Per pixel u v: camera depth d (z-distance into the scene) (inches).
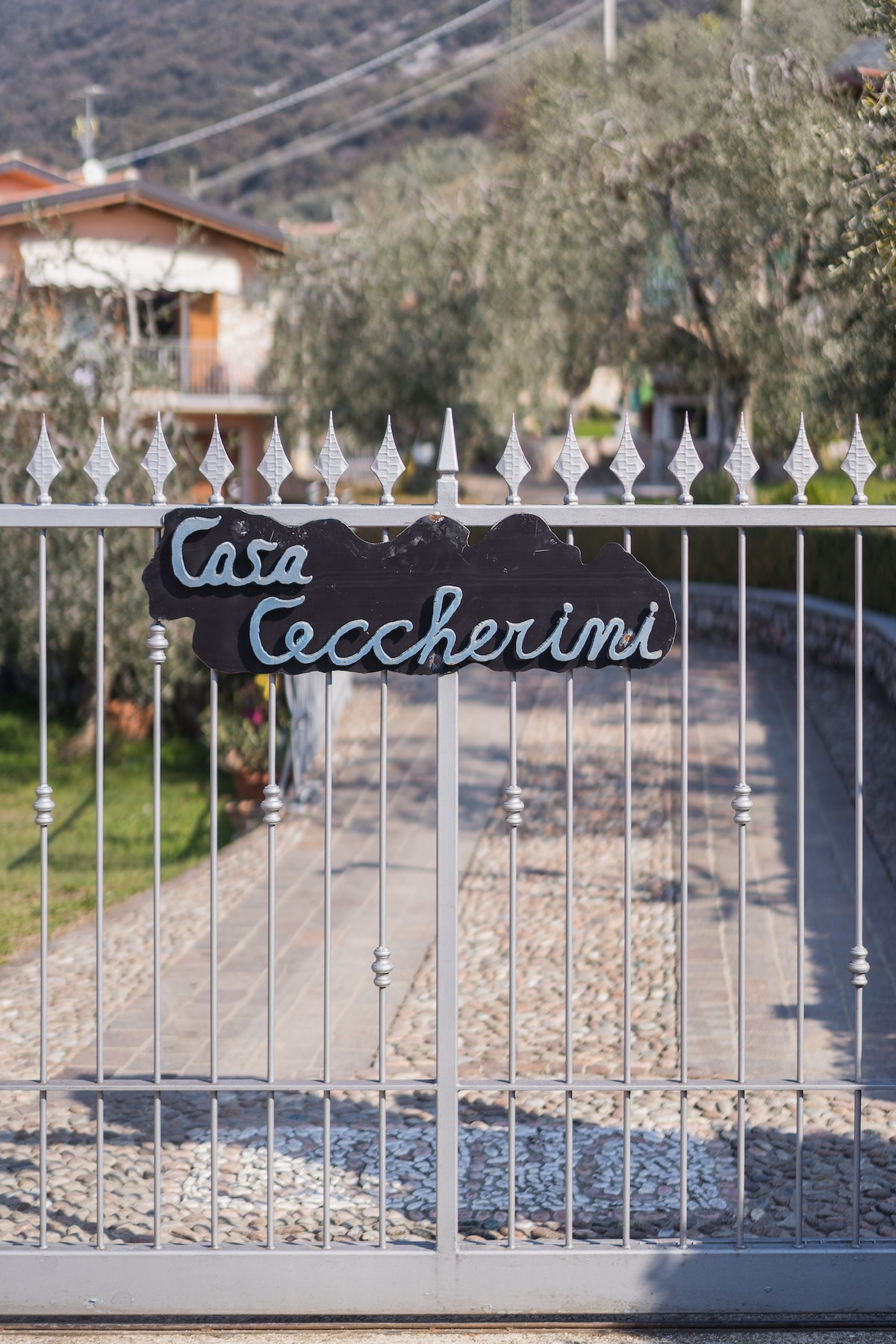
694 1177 190.1
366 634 158.2
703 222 713.6
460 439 1013.8
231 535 157.5
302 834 402.6
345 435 1053.8
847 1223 173.8
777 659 649.6
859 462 158.2
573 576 158.2
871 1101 213.8
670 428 1513.3
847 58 602.2
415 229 1010.7
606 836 381.4
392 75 3698.3
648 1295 162.1
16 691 701.9
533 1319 161.8
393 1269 161.6
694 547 793.6
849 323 413.7
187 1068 233.6
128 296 579.5
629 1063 163.0
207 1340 157.8
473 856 368.2
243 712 518.6
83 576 533.0
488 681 626.2
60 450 533.3
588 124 765.9
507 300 855.1
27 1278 161.5
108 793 530.9
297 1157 199.2
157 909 162.2
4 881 415.8
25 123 3649.1
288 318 1042.1
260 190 3319.4
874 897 313.9
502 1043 240.4
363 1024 254.4
